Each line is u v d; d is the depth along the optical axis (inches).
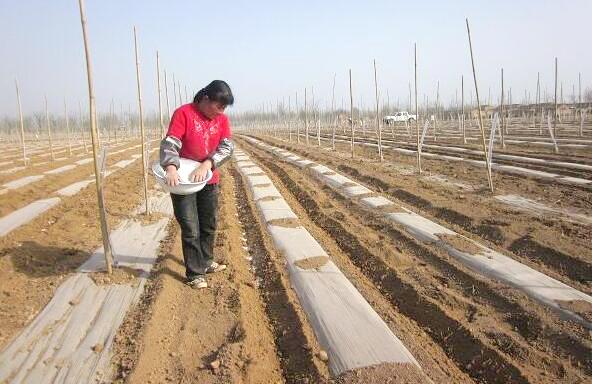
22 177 537.6
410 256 236.8
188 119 173.2
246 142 1376.7
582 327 155.9
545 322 159.2
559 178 434.6
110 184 466.0
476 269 213.5
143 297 177.2
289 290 188.1
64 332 149.9
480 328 156.3
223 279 198.8
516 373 128.7
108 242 195.6
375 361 132.2
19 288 183.5
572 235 254.8
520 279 195.0
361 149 901.2
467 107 2030.0
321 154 776.3
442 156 673.6
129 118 1932.8
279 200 386.9
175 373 129.3
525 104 1819.6
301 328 154.2
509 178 457.1
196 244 186.1
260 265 228.2
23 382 123.3
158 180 169.3
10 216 323.3
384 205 341.4
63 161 735.7
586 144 740.7
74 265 211.6
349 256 238.5
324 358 135.9
